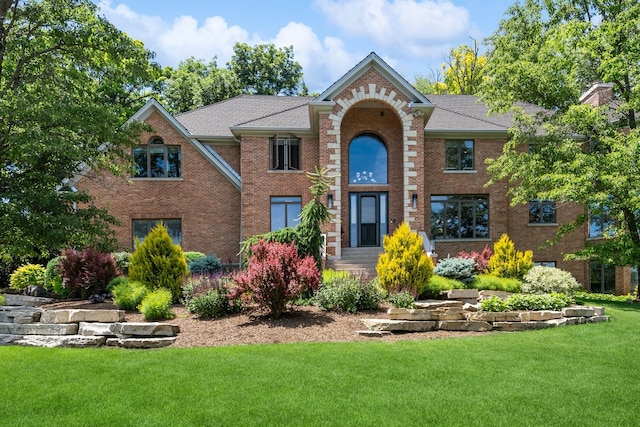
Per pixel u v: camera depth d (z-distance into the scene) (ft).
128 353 26.66
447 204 78.28
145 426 16.72
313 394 19.72
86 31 55.31
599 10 61.21
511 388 20.76
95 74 63.00
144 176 72.54
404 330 32.09
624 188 50.57
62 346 28.81
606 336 31.60
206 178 73.67
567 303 40.78
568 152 57.67
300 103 92.73
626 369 23.88
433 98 95.04
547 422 17.21
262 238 42.11
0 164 54.80
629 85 60.08
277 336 29.71
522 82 62.03
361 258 68.33
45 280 51.80
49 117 48.88
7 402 19.01
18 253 54.08
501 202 78.02
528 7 69.00
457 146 78.84
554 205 80.23
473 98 95.91
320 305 36.63
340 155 73.36
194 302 34.83
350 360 24.62
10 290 54.80
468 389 20.56
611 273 79.97
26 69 57.47
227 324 32.40
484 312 34.27
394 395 19.70
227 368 23.16
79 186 70.28
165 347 27.91
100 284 46.98
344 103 69.21
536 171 60.54
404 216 69.46
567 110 61.82
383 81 69.77
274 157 74.02
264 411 17.93
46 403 18.88
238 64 152.76
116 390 20.29
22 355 26.25
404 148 69.82
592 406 18.79
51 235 48.73
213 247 73.20
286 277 33.60
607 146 59.41
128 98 120.57
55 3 54.80
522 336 31.50
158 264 41.22
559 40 58.03
